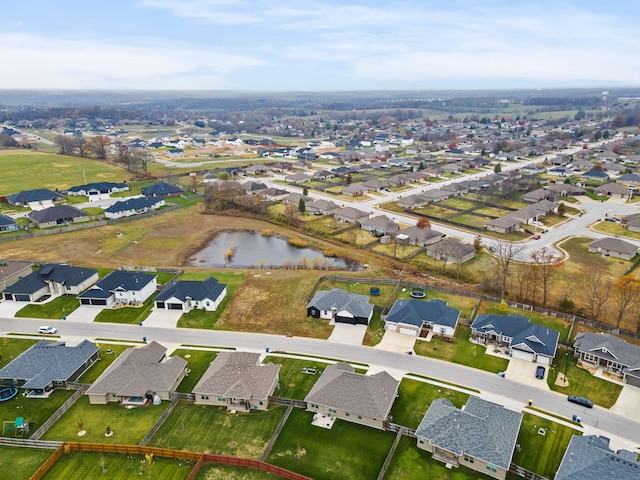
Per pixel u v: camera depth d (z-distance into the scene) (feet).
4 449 173.68
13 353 235.61
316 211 494.18
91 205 510.58
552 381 213.46
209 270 341.00
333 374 205.46
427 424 176.96
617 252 363.56
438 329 254.68
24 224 437.99
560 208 473.26
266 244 417.28
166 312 279.08
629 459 157.79
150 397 203.41
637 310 273.95
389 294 301.22
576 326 257.75
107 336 253.24
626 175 614.75
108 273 333.01
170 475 162.61
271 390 203.51
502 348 239.91
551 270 299.99
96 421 189.16
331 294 277.85
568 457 159.84
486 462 160.66
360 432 183.62
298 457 171.01
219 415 193.36
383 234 422.00
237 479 160.66
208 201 523.29
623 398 201.67
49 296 298.35
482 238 412.36
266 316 274.16
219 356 224.53
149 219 475.31
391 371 222.28
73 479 160.56
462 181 640.17
